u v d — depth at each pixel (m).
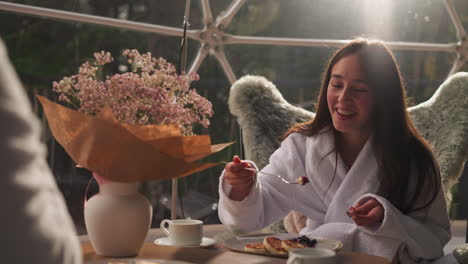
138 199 1.55
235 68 5.08
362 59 2.20
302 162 2.42
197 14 4.57
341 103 2.19
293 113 3.03
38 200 0.70
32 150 0.70
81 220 4.18
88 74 1.61
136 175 1.45
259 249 1.65
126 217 1.52
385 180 2.19
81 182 4.19
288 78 5.41
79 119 1.38
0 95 0.67
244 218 2.08
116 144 1.39
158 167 1.44
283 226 2.83
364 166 2.24
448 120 2.93
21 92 0.71
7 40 4.09
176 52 4.45
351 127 2.22
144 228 1.57
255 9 5.09
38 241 0.69
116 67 4.39
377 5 5.17
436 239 2.06
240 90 3.01
